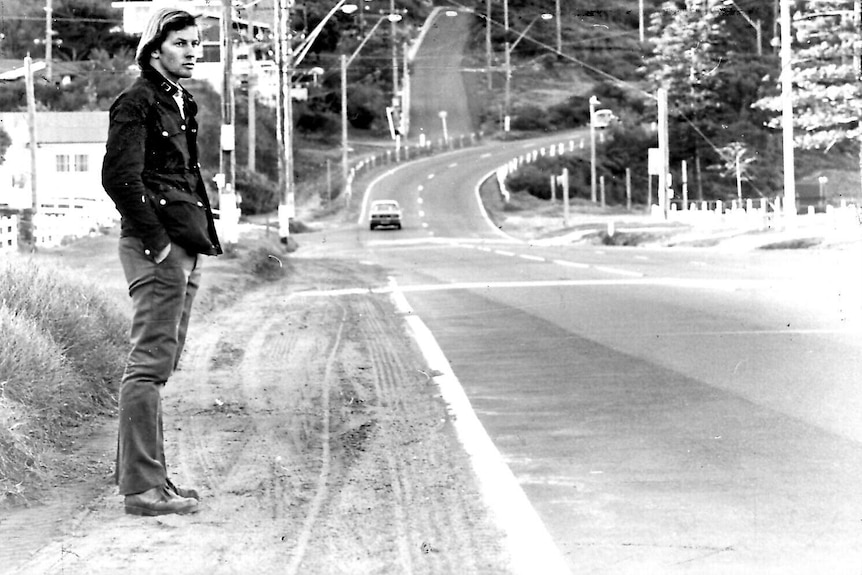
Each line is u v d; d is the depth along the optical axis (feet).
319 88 449.06
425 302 76.95
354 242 220.02
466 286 88.17
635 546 23.18
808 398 37.65
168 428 36.58
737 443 31.94
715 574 21.35
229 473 30.30
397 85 476.13
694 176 348.79
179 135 26.76
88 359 41.98
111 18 357.82
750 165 339.98
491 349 52.47
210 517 25.96
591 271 99.40
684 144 347.15
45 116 257.14
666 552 22.74
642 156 414.82
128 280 26.71
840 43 252.62
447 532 24.52
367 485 28.86
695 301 68.28
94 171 252.83
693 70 336.49
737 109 344.08
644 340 52.65
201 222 26.89
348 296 84.38
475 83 516.32
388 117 449.89
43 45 349.20
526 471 29.76
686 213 265.95
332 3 412.57
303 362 50.52
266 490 28.45
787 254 124.88
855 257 112.06
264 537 24.31
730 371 43.39
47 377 36.14
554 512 25.84
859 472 28.35
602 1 451.94
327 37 456.04
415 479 29.35
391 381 45.06
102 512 26.58
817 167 347.15
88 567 22.31
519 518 25.39
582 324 59.62
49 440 33.37
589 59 461.78
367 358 51.44
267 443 34.14
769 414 35.55
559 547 23.24
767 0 354.95
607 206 365.61
